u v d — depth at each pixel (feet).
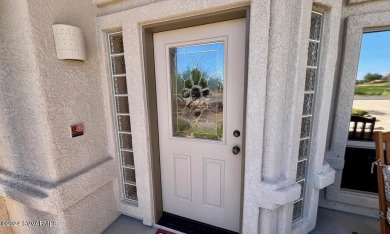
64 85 4.91
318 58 4.98
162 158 6.54
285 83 4.45
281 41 4.13
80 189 5.24
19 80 4.57
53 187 4.68
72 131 5.13
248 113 4.60
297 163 5.08
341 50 6.23
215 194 6.08
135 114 5.81
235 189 5.77
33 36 4.21
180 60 5.78
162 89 6.06
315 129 5.28
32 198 4.79
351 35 5.95
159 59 5.91
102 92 6.04
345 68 6.17
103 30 5.73
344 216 6.69
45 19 4.42
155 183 6.33
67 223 5.09
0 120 5.15
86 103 5.53
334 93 6.51
